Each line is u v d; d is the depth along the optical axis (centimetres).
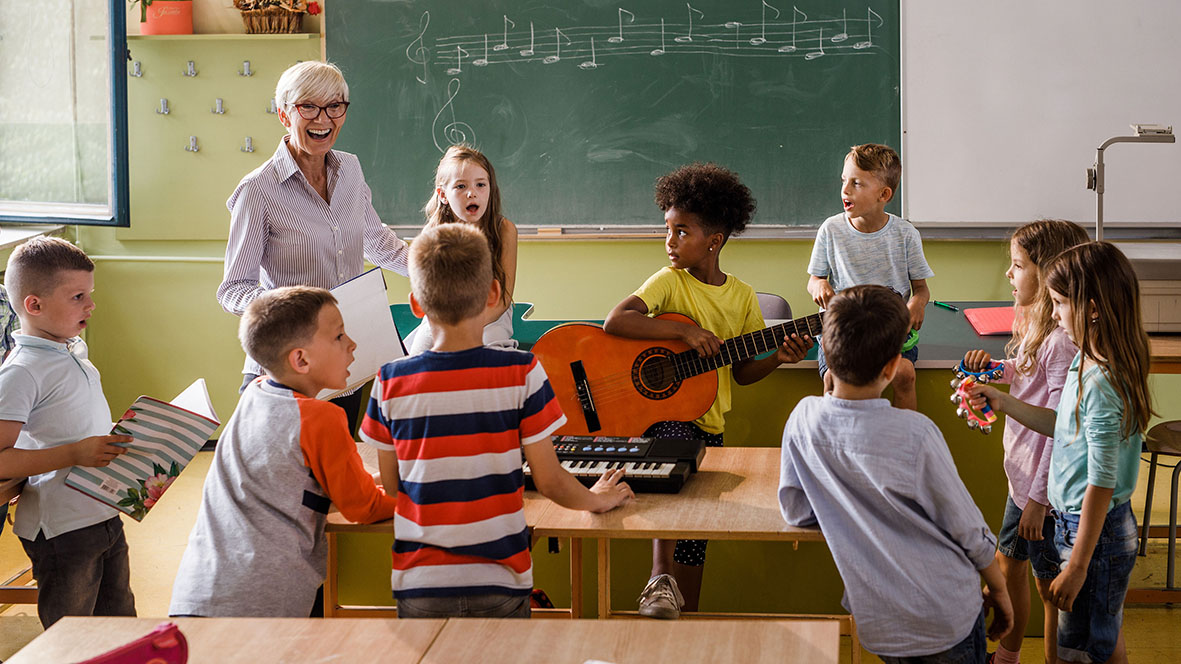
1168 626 279
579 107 445
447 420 161
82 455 200
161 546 347
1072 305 191
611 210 450
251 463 176
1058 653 209
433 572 160
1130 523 200
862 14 425
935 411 265
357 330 224
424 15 445
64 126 399
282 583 173
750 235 445
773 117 436
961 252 439
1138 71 416
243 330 182
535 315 461
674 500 191
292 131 248
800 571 271
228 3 454
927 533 167
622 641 134
